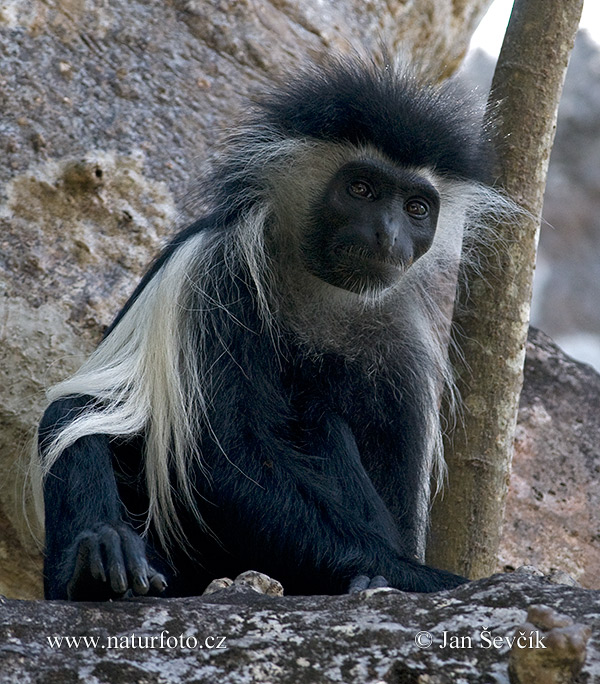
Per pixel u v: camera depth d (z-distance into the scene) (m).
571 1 9.44
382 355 8.87
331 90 9.02
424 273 9.43
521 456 12.25
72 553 6.78
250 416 8.01
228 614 5.90
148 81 12.10
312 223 8.70
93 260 11.20
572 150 35.00
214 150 11.22
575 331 34.62
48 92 11.48
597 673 5.10
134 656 5.47
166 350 8.13
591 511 12.16
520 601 5.86
